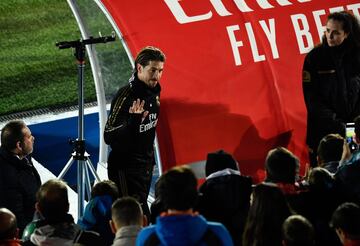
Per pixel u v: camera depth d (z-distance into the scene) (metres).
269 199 8.42
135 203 8.23
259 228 8.39
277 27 13.59
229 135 13.09
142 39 12.58
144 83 11.27
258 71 13.34
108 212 9.49
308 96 12.93
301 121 13.63
